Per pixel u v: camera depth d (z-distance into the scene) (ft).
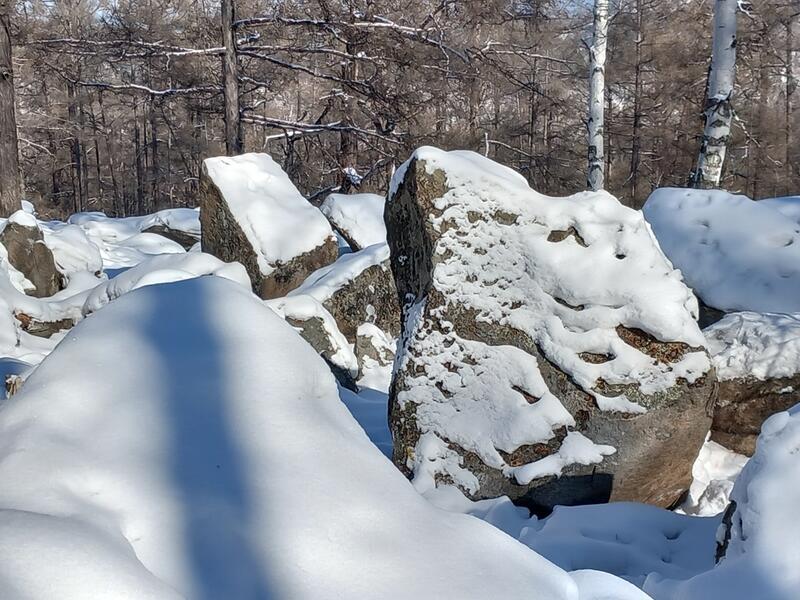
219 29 61.31
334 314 26.14
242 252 29.96
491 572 6.37
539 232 14.40
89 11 68.39
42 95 102.94
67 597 5.08
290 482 6.63
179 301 8.38
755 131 83.20
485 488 13.52
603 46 42.45
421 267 15.55
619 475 13.05
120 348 7.75
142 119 130.00
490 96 80.69
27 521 5.52
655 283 13.51
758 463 8.71
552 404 13.52
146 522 6.18
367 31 55.93
